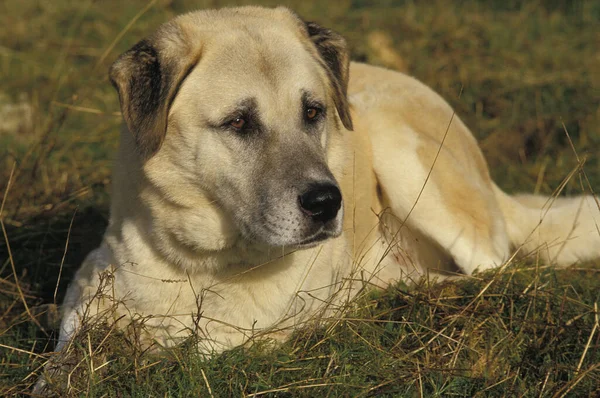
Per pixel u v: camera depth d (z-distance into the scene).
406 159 7.19
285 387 5.15
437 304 5.91
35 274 7.37
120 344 5.46
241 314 5.86
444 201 7.18
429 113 7.61
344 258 6.51
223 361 5.42
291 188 5.33
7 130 10.63
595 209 7.64
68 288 6.64
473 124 10.72
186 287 5.80
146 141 5.46
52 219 8.16
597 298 6.20
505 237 7.46
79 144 9.95
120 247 5.95
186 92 5.57
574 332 5.70
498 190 8.05
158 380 5.21
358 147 7.04
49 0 14.03
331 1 14.52
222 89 5.48
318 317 5.80
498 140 10.41
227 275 5.83
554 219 7.67
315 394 5.15
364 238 7.05
